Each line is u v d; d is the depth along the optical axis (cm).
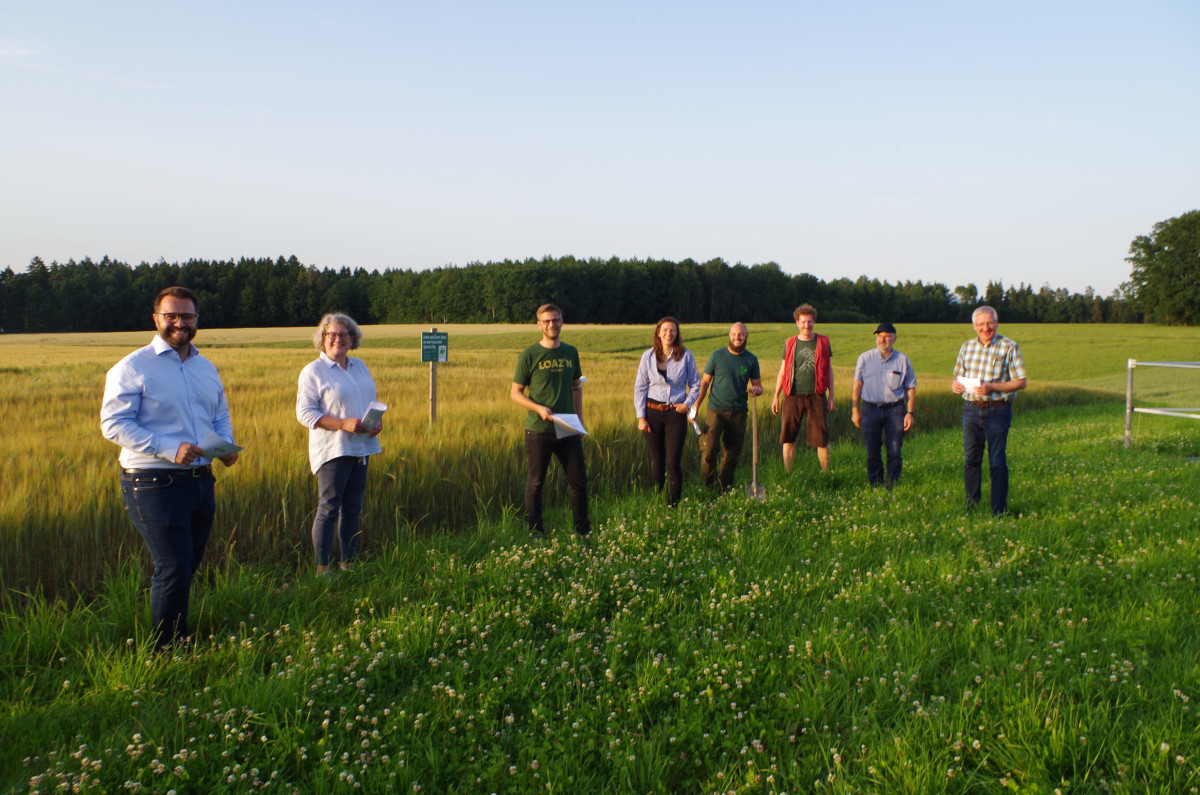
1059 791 225
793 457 897
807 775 250
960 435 1302
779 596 420
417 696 309
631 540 546
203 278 9512
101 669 329
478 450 739
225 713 284
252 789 243
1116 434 1178
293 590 448
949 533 549
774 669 323
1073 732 256
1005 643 344
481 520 620
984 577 434
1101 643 340
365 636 370
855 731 272
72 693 309
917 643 347
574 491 598
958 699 297
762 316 10538
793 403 876
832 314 10506
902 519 610
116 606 397
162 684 326
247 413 1011
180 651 357
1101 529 552
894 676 310
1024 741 256
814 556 505
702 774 261
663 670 328
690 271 9894
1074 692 296
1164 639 337
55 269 9356
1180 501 630
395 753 266
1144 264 7300
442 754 265
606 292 9600
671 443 693
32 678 332
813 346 864
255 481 570
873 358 780
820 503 689
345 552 507
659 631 380
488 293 9288
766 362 3122
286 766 263
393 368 2333
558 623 399
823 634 352
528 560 489
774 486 757
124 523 505
